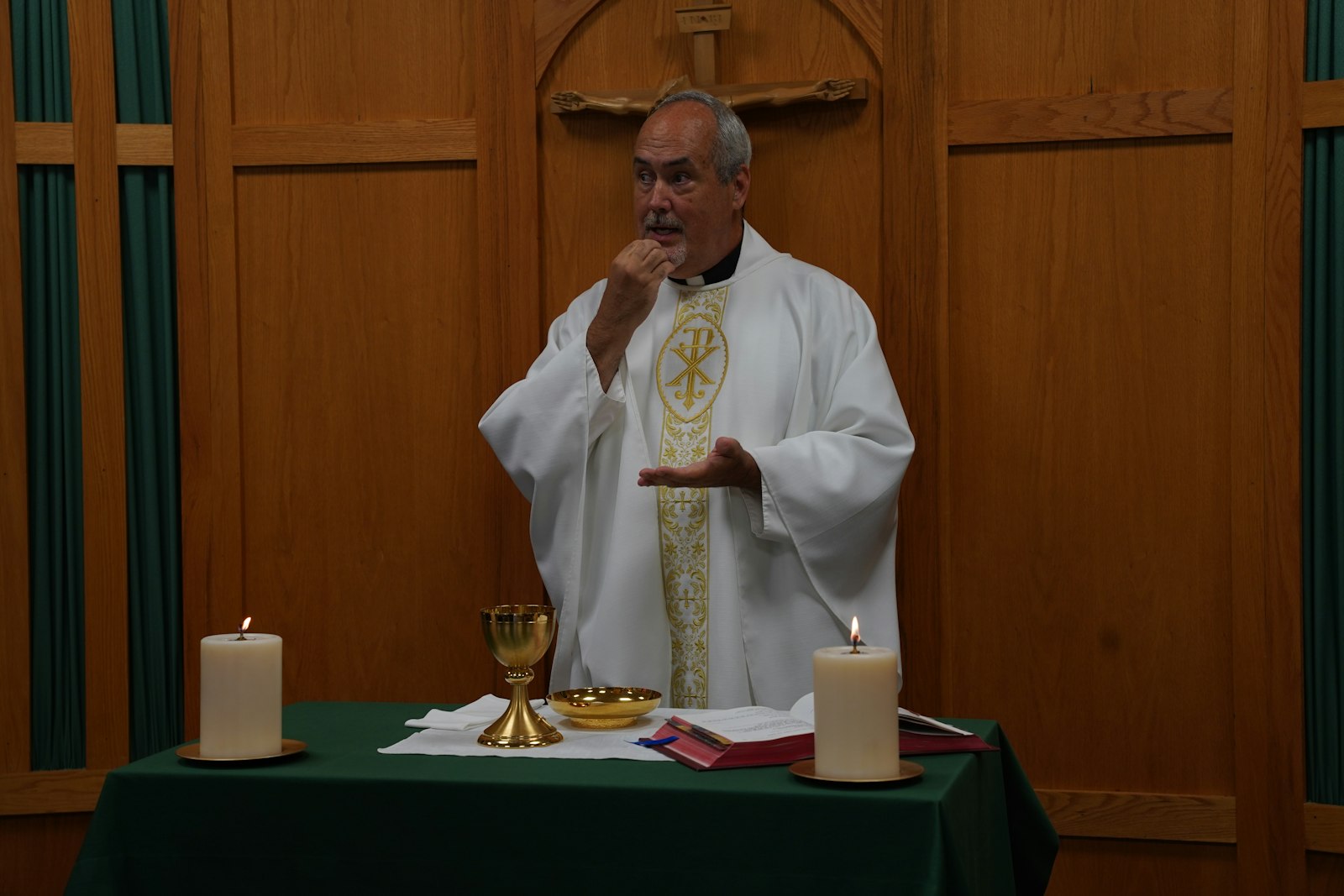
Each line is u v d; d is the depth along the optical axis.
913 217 3.56
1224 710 3.45
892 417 3.16
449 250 3.78
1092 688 3.52
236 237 3.82
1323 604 3.37
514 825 1.92
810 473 3.03
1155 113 3.45
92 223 3.78
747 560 3.18
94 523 3.78
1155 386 3.48
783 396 3.24
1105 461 3.51
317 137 3.79
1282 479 3.37
